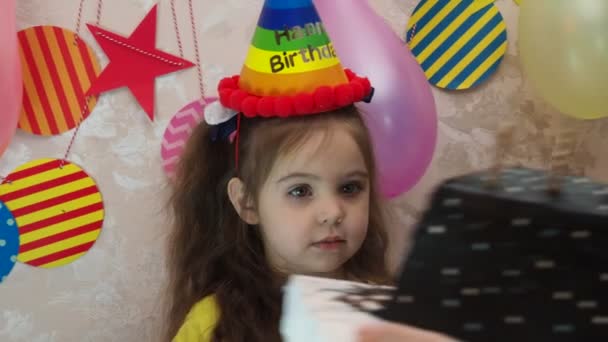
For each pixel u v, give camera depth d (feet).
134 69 4.01
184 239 3.81
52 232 4.02
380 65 3.61
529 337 1.02
